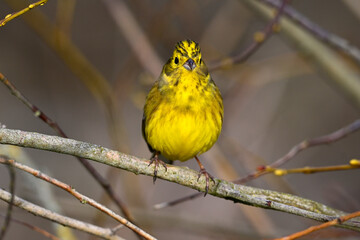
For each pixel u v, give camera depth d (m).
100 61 16.39
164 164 7.73
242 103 14.41
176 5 14.18
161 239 14.51
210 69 10.85
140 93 13.33
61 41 11.84
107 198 11.70
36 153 15.88
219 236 12.61
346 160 15.67
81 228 7.45
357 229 7.62
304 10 16.53
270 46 16.20
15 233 13.98
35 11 12.41
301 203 7.88
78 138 16.05
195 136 8.95
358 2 12.90
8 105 16.27
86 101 16.44
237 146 12.39
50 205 9.70
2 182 14.86
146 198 14.61
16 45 16.22
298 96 15.95
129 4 15.30
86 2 16.50
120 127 11.93
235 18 15.00
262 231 12.09
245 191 7.84
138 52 12.94
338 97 16.00
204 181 7.78
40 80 16.36
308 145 9.26
